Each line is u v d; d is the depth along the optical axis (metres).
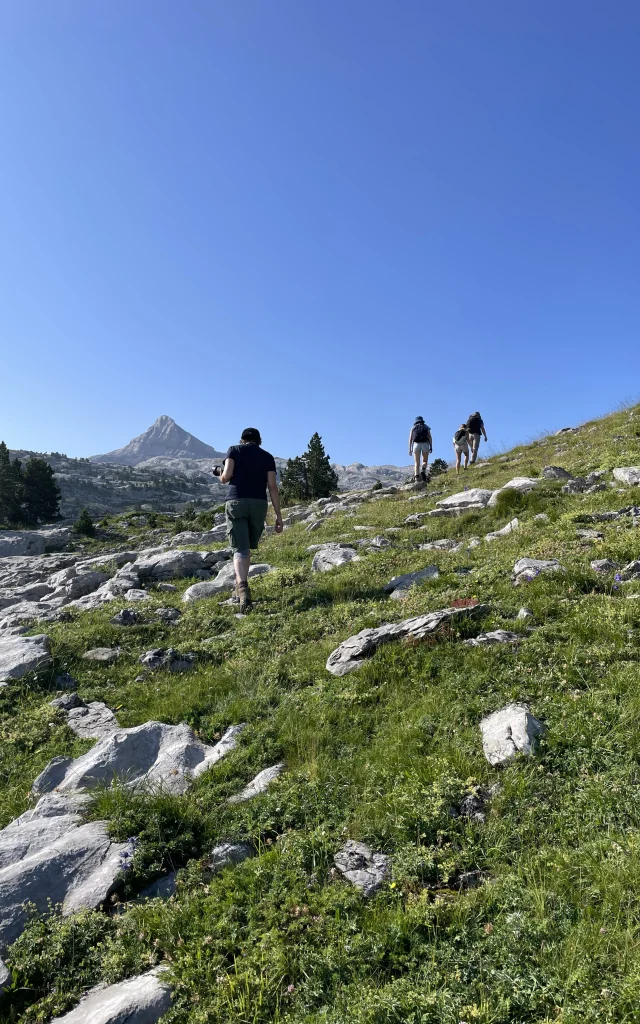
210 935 3.61
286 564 12.72
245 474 10.06
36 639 9.04
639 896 3.25
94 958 3.69
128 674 8.15
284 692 6.81
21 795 5.70
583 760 4.50
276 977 3.27
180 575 14.23
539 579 7.81
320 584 10.29
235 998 3.18
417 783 4.52
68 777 5.75
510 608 7.26
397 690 6.09
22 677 8.09
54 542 63.62
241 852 4.36
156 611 10.61
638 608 6.37
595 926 3.15
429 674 6.25
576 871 3.56
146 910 3.90
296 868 4.02
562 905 3.35
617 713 4.89
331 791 4.80
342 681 6.57
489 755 4.75
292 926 3.53
